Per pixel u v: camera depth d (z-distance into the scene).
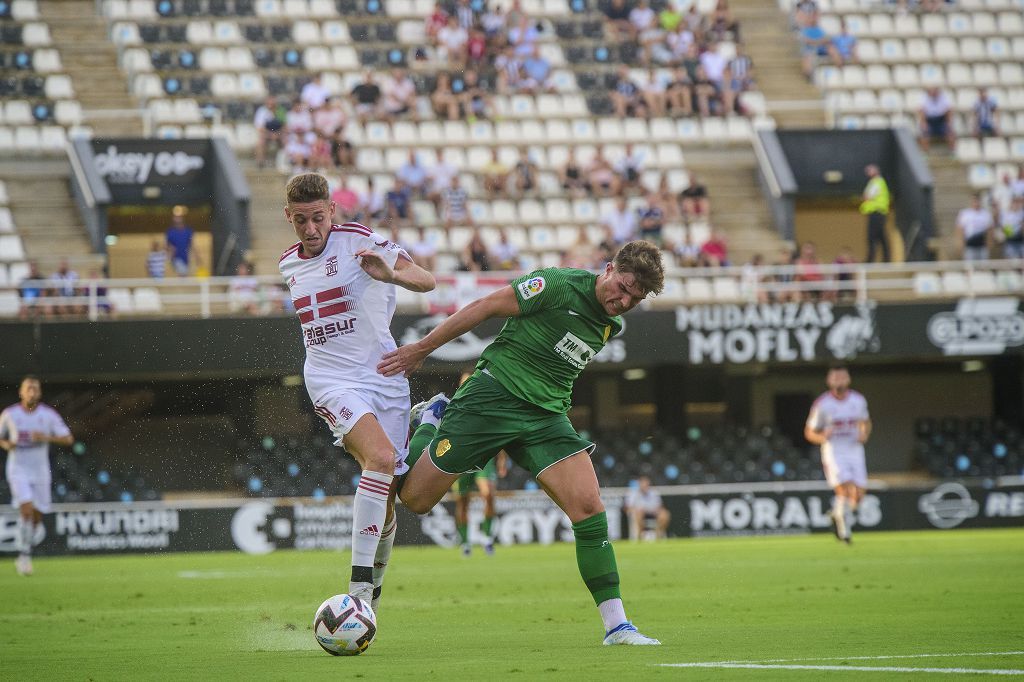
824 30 123.31
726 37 120.44
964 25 125.62
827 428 69.31
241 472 90.12
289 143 105.00
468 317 22.27
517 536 86.00
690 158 111.62
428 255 95.88
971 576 43.53
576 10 121.56
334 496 89.75
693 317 88.19
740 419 106.19
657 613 30.77
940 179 111.00
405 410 23.36
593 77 116.25
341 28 116.81
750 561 56.22
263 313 87.44
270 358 83.94
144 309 90.06
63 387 96.94
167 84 109.75
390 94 110.75
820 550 65.44
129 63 110.88
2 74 110.44
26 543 57.19
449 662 19.70
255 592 42.69
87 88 109.81
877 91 118.00
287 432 98.00
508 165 107.75
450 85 112.44
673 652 20.66
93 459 97.06
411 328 86.88
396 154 107.44
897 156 106.50
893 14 125.19
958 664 18.52
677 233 101.69
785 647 21.55
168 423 97.50
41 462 57.78
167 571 58.72
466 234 99.56
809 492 89.12
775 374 106.94
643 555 63.75
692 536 87.88
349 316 22.86
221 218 99.06
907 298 98.19
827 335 88.56
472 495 85.25
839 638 23.34
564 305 22.11
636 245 21.86
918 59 123.00
